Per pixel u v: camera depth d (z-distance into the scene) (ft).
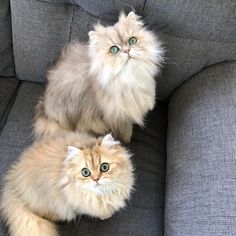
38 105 4.57
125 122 4.27
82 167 3.24
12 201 3.76
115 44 3.67
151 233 3.73
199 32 4.03
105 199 3.55
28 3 4.29
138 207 3.89
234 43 4.17
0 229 3.69
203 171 3.64
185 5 3.80
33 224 3.63
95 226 3.75
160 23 4.03
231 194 3.38
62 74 4.24
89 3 4.10
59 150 3.70
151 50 3.83
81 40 4.48
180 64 4.37
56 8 4.33
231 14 3.82
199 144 3.87
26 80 5.06
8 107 4.74
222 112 4.01
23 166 3.76
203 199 3.46
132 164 4.17
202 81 4.37
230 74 4.32
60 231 3.72
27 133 4.43
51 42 4.55
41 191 3.61
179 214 3.54
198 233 3.29
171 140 4.18
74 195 3.45
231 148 3.70
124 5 3.97
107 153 3.32
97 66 3.80
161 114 4.83
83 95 4.15
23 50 4.67
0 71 4.99
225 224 3.22
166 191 3.89
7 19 4.55
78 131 4.28
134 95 4.03
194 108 4.20
